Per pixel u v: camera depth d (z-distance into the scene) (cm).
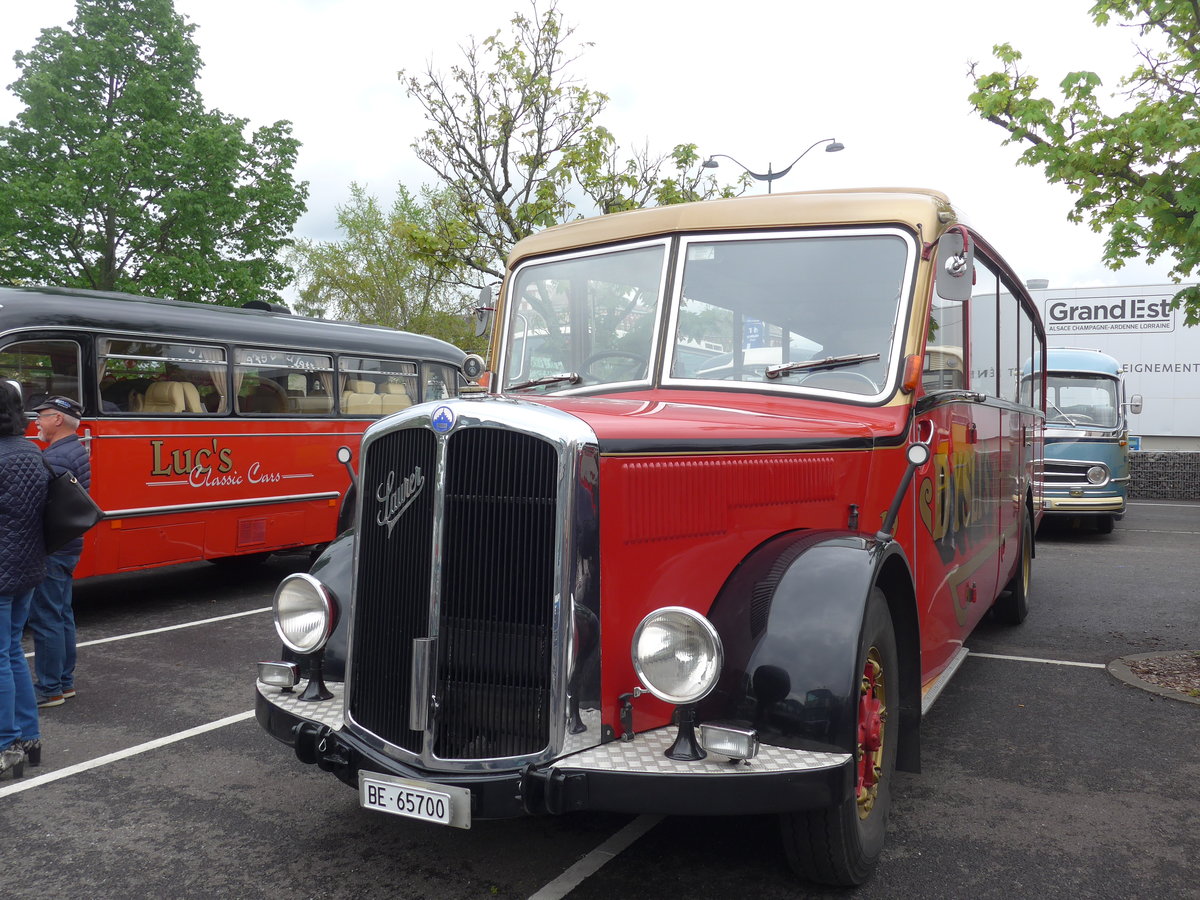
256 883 344
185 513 891
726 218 440
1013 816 400
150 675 640
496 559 299
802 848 321
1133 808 408
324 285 3841
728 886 338
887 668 351
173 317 891
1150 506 1927
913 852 365
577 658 290
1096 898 329
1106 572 1068
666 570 316
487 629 300
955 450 489
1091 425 1381
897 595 367
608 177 1666
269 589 985
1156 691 583
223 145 2345
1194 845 371
